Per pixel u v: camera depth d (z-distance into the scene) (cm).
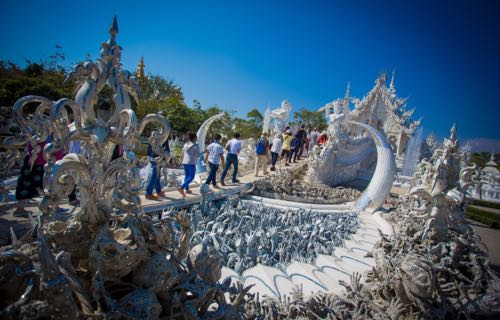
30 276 307
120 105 425
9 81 2758
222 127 5344
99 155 397
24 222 570
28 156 641
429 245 776
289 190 1503
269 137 2478
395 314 561
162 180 1313
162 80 5397
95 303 363
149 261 403
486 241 1577
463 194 812
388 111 3200
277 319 502
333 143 2070
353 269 830
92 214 405
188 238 484
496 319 638
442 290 630
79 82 400
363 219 1327
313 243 903
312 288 682
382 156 1526
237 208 1046
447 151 793
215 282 470
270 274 689
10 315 274
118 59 422
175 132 4503
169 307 411
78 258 392
